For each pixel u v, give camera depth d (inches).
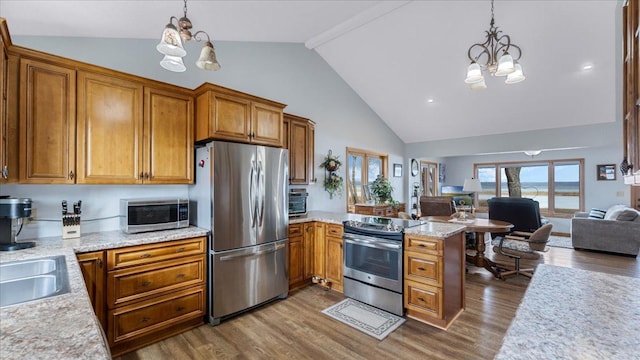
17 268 63.0
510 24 141.3
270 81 155.4
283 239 122.3
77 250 75.7
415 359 80.6
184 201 106.7
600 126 191.3
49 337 31.8
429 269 97.7
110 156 90.8
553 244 226.4
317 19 138.6
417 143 277.9
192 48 124.9
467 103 207.5
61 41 94.7
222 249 102.0
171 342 89.7
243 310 107.6
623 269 159.5
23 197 87.0
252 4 108.0
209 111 104.0
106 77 90.4
